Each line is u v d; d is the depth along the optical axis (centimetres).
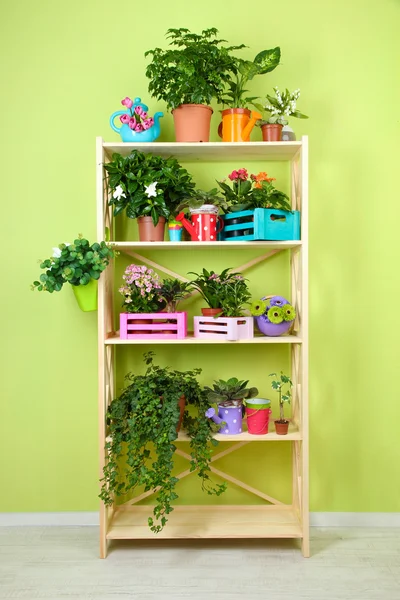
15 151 261
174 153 245
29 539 248
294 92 239
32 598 201
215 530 235
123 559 229
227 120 235
